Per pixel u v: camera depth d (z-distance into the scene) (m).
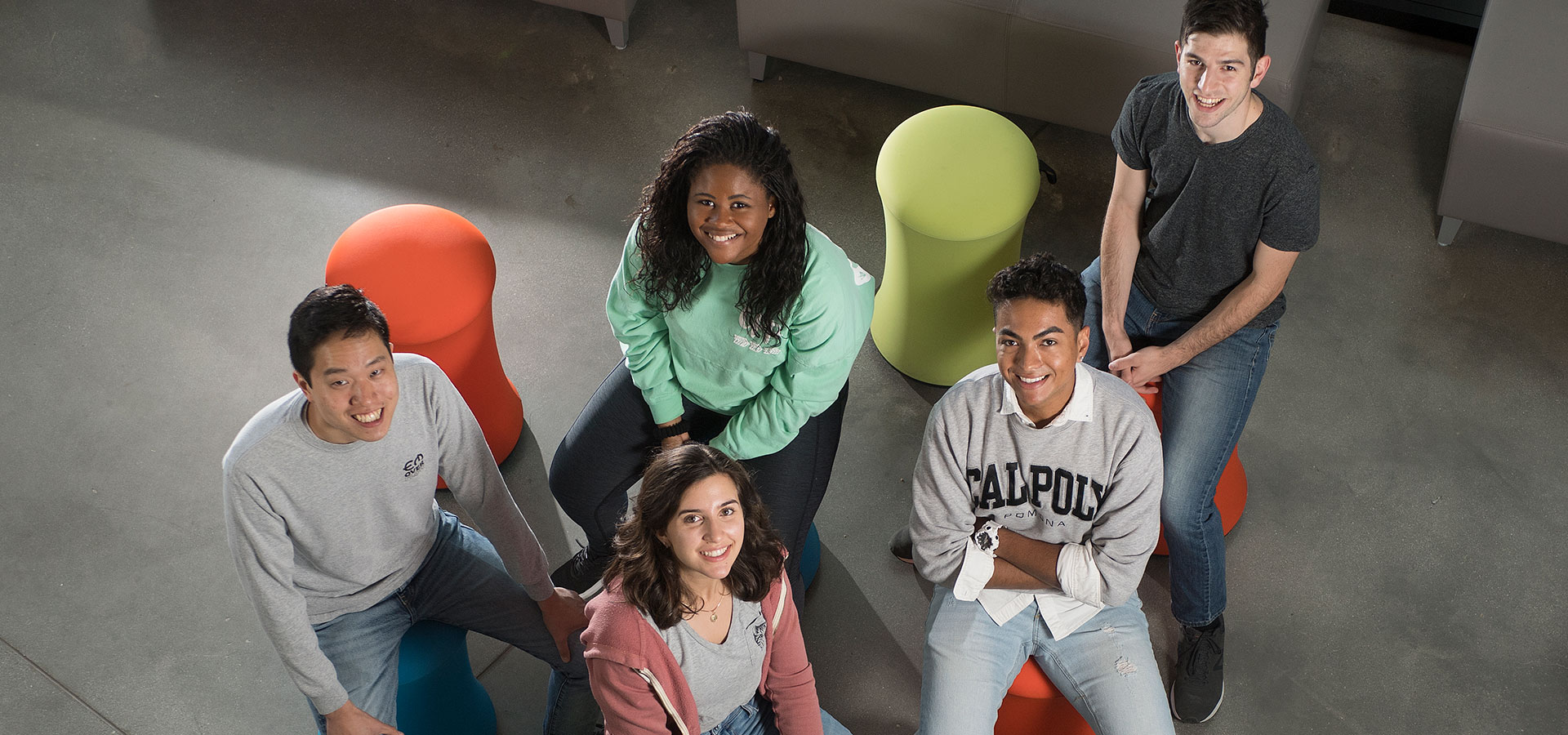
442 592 2.39
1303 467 3.09
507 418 3.08
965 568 2.29
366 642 2.29
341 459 2.07
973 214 2.83
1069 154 3.89
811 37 3.86
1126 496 2.19
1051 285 2.02
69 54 4.25
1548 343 3.33
